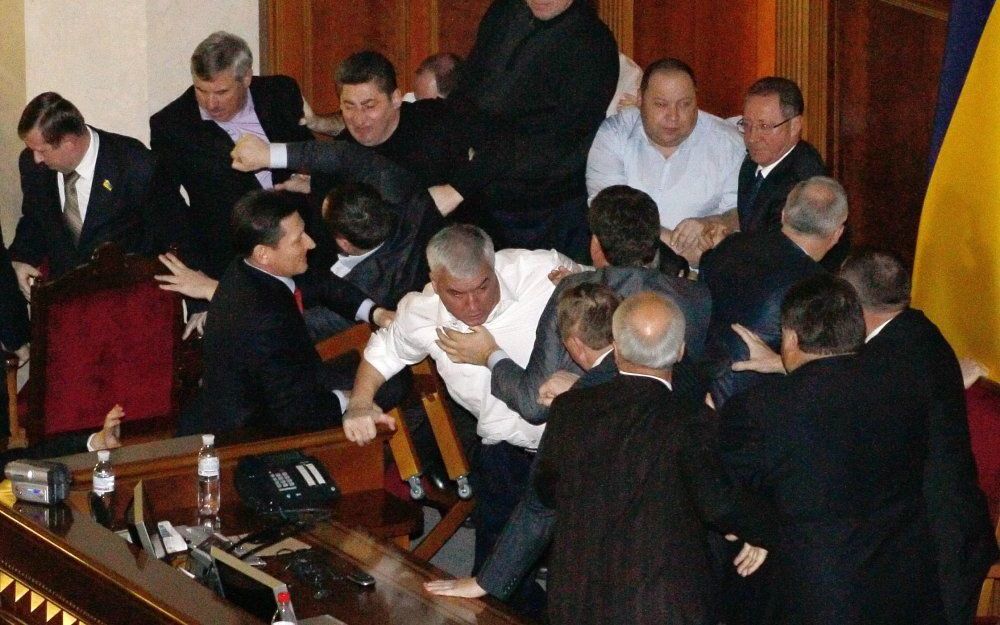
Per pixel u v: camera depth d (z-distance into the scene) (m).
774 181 14.16
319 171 14.70
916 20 17.08
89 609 9.63
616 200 11.84
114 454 11.56
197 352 15.71
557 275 12.35
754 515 9.59
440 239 11.81
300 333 12.88
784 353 10.71
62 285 14.75
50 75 19.36
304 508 11.41
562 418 9.83
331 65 19.56
